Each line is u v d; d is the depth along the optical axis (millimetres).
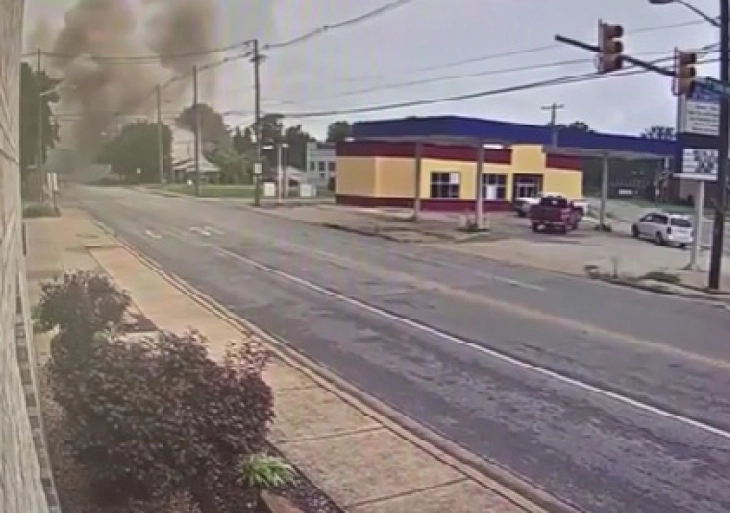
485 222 42000
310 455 7043
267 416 5977
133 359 5430
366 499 6133
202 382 5566
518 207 48969
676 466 7230
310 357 11164
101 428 5043
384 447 7312
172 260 22219
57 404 6031
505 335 13188
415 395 9359
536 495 6477
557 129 40625
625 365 11234
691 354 12117
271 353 11039
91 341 6125
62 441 5512
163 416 5172
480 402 9125
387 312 15039
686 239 34875
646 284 21406
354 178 52656
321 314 14617
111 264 20312
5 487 2109
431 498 6199
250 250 25312
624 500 6449
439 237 33156
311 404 8602
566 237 36500
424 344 12234
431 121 34312
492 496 6281
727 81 20750
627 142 40000
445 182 51406
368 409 8508
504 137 35438
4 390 2564
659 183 71000
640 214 56188
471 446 7617
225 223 35594
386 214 45781
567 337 13211
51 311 7480
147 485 5125
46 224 30172
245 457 5918
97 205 34750
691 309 17203
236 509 5621
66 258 21047
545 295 18359
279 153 64688
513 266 24359
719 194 21078
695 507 6344
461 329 13578
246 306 15297
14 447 2576
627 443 7824
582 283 21078
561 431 8148
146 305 14695
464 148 51750
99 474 5051
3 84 3254
